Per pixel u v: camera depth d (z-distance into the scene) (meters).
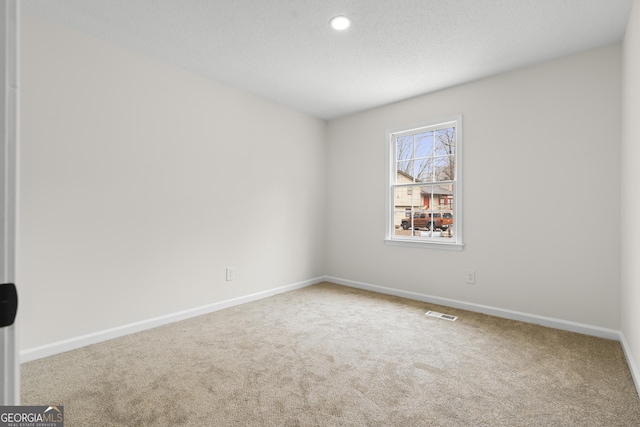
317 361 2.10
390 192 3.87
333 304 3.39
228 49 2.61
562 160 2.69
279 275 3.87
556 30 2.31
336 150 4.42
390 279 3.83
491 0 2.00
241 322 2.84
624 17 2.14
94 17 2.17
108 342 2.39
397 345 2.35
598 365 2.04
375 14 2.15
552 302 2.74
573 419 1.52
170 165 2.86
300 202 4.15
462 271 3.26
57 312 2.22
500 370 1.98
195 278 3.04
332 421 1.50
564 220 2.68
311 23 2.25
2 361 0.47
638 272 1.81
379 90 3.43
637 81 1.84
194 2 2.03
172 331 2.62
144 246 2.68
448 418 1.52
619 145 2.44
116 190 2.52
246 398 1.67
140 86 2.66
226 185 3.30
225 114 3.29
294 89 3.41
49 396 1.68
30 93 2.12
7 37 0.47
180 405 1.61
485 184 3.11
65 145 2.26
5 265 0.47
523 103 2.89
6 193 0.47
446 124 3.40
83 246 2.35
